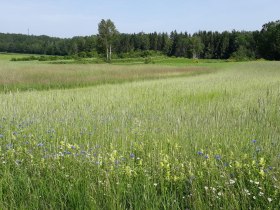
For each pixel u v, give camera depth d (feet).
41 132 18.44
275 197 11.05
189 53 434.71
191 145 15.79
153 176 12.84
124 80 88.07
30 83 71.41
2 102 31.04
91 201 10.71
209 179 12.13
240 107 28.78
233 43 429.79
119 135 17.92
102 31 324.39
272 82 60.39
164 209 10.54
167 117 23.07
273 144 15.75
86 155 13.96
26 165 14.07
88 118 22.88
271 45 347.97
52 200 11.14
